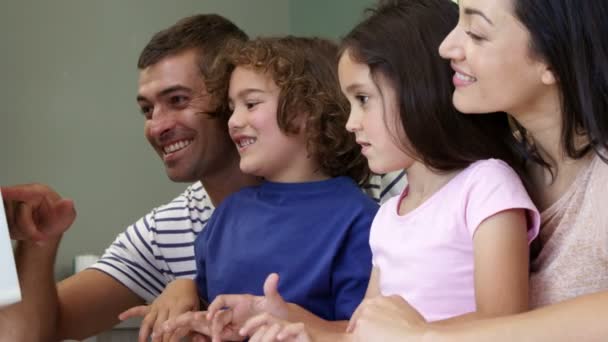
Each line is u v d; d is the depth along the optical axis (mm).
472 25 858
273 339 896
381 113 1027
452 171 1014
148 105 1520
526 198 923
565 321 698
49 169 2480
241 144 1272
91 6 2576
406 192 1099
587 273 878
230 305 1050
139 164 2604
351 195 1217
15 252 1260
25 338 1218
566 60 830
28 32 2492
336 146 1256
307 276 1174
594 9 825
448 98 995
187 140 1451
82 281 1472
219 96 1376
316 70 1276
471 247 963
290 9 2875
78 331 1433
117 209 2561
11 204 1183
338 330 1026
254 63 1255
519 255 905
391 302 806
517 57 840
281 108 1230
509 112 892
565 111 851
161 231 1516
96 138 2549
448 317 958
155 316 1206
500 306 882
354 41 1055
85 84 2549
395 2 1079
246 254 1223
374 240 1076
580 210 881
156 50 1487
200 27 1516
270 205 1252
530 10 825
